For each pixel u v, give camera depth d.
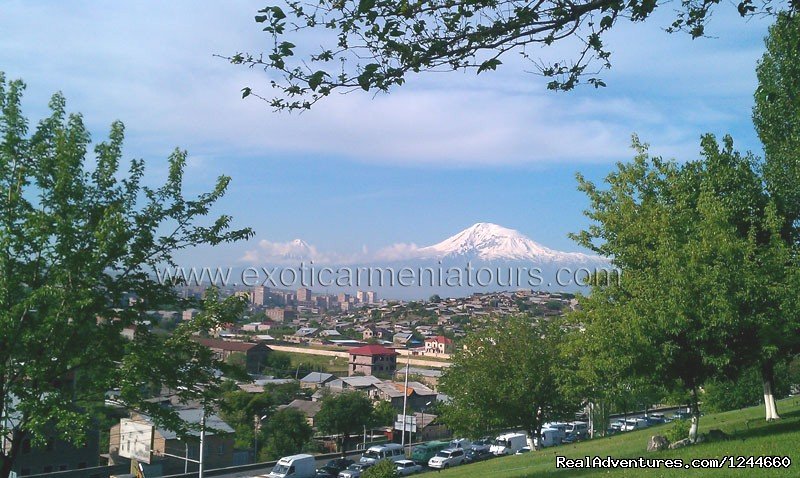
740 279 17.25
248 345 87.88
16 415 11.90
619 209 21.72
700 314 17.05
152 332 12.67
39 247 11.12
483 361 34.94
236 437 50.03
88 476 37.50
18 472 34.62
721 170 22.50
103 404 11.85
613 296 20.80
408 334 146.25
